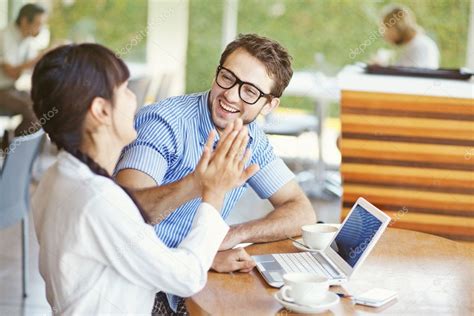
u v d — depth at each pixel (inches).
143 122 94.7
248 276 83.9
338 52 337.4
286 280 73.9
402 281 82.9
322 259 88.4
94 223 66.4
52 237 68.1
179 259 69.5
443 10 330.6
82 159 68.2
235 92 93.3
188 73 332.8
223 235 73.4
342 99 154.7
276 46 94.7
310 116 239.3
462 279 84.3
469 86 150.6
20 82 209.8
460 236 156.3
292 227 101.5
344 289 79.7
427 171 155.0
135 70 309.4
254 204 213.3
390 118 153.7
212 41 334.0
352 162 157.2
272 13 344.2
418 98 152.2
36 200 71.6
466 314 72.9
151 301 72.4
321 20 337.7
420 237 102.9
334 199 220.2
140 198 83.5
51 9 283.1
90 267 68.2
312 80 267.3
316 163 241.3
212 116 95.3
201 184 74.5
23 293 144.9
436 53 227.9
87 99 67.5
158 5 319.0
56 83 66.9
